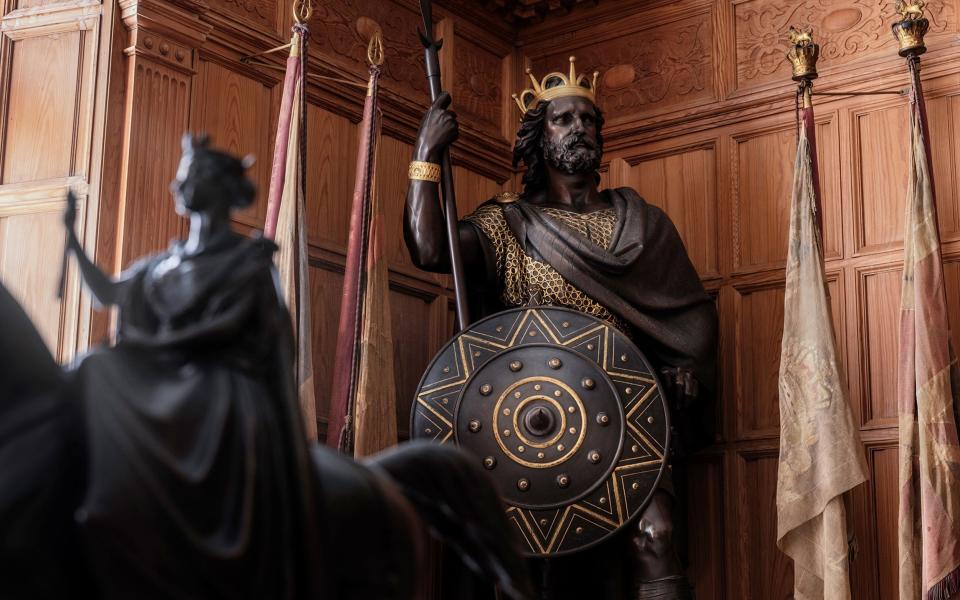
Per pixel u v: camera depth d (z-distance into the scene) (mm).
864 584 5203
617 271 5168
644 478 4695
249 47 5305
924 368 4875
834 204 5617
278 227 4699
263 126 5344
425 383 4922
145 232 4742
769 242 5789
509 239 5305
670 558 4770
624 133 6297
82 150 4742
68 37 4883
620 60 6434
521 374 4836
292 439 2662
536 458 4723
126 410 2504
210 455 2537
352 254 4887
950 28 5520
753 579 5477
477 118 6488
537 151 5586
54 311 4594
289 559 2561
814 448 4949
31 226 4719
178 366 2672
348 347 4785
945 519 4699
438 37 6352
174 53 4969
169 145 4895
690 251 5992
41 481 2406
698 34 6223
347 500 2760
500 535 3123
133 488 2414
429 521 3191
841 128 5668
